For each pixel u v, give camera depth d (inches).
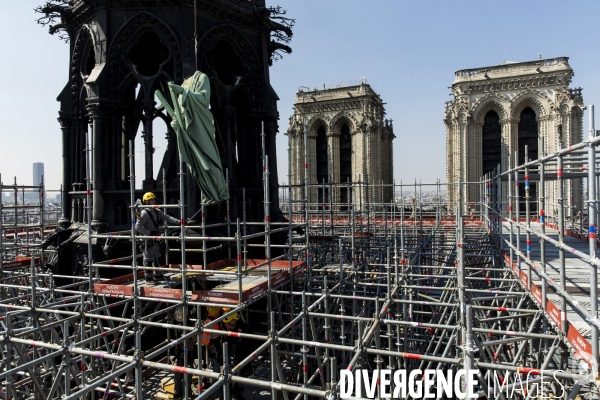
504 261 717.3
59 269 765.9
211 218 764.6
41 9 809.5
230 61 903.1
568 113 2091.5
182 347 545.3
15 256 946.7
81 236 729.6
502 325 705.0
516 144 2242.9
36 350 530.0
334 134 2689.5
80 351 345.4
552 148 2127.2
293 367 550.0
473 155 2299.5
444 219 1680.6
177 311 524.4
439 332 718.5
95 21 765.9
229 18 819.4
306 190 660.7
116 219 744.3
